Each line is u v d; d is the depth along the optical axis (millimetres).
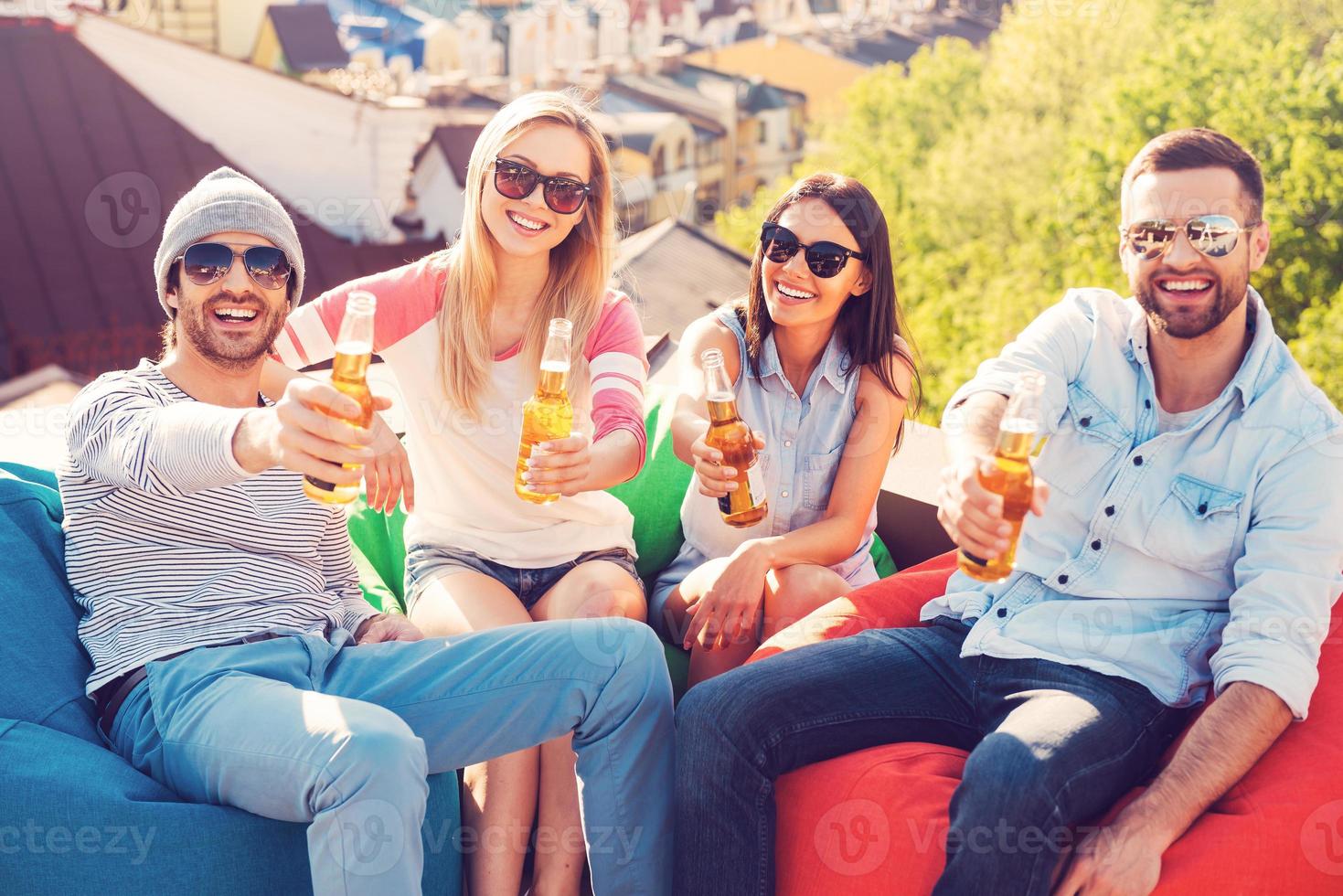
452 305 1989
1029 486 1483
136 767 1578
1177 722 1604
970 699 1722
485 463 2008
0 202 11516
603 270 2062
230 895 1502
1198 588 1675
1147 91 13445
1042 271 14406
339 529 1887
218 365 1707
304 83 11430
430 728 1627
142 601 1654
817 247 1969
